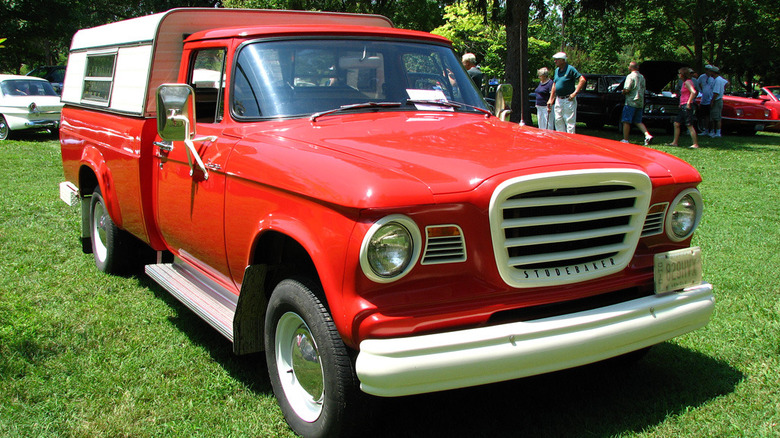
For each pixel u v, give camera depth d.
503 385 3.62
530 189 2.65
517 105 13.78
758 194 8.62
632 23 32.31
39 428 3.12
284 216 2.94
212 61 4.04
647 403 3.36
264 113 3.65
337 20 5.13
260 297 3.30
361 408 2.74
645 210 3.01
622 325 2.82
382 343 2.46
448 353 2.47
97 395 3.44
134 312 4.64
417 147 3.06
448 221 2.57
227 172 3.39
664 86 20.45
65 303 4.77
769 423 3.10
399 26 24.66
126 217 4.75
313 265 3.12
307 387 3.03
